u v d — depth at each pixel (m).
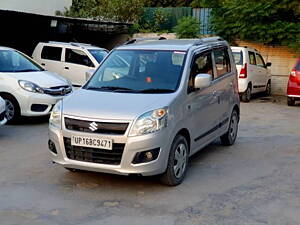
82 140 5.26
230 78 7.82
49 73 10.31
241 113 12.11
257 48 17.75
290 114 12.08
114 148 5.16
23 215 4.64
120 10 18.62
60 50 13.66
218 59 7.38
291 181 5.95
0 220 4.50
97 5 19.11
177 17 19.19
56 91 9.58
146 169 5.17
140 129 5.13
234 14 16.39
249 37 16.72
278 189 5.60
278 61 17.56
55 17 14.11
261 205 5.03
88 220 4.55
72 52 13.52
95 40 18.31
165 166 5.38
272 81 17.75
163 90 5.84
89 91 6.04
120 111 5.25
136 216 4.66
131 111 5.24
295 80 13.37
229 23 16.98
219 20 17.27
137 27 18.41
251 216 4.71
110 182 5.75
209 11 18.41
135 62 6.44
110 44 18.69
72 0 19.42
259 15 15.88
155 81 6.04
